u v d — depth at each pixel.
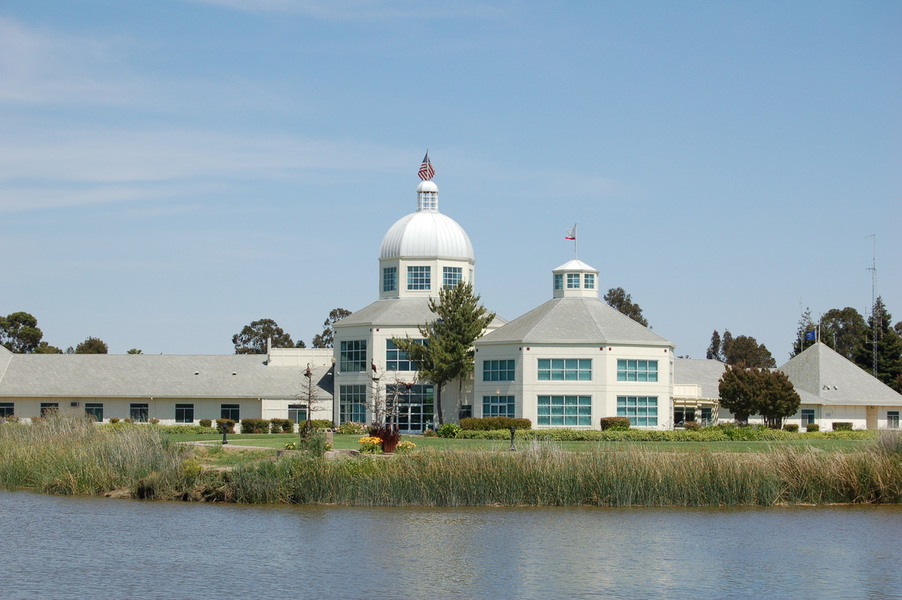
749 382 99.25
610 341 96.12
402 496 57.94
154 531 51.12
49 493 62.94
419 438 89.56
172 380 112.06
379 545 48.31
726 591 41.69
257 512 56.06
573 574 43.81
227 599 40.00
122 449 64.62
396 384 93.06
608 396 95.69
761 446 74.81
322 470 59.16
